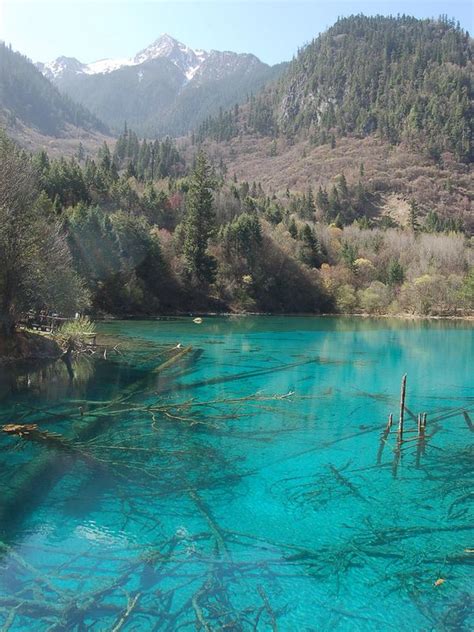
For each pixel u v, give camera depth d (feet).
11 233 83.51
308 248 296.92
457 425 57.36
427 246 314.55
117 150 619.26
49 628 23.18
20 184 86.07
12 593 25.46
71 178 266.57
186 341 127.24
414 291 261.65
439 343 137.39
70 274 106.11
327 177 622.95
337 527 33.04
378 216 504.43
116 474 40.57
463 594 26.48
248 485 39.37
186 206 289.33
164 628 23.44
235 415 58.85
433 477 41.73
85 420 54.85
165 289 228.22
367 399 68.95
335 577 27.61
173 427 53.57
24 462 41.93
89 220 184.44
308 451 47.55
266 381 79.10
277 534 31.99
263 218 331.98
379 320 230.07
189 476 40.78
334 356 108.37
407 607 25.41
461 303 254.47
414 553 30.07
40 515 33.45
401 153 640.17
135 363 91.30
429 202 526.98
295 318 229.86
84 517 33.37
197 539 31.09
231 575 27.50
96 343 112.78
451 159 618.44
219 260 264.52
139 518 33.47
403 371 91.40
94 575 27.09
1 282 82.43
